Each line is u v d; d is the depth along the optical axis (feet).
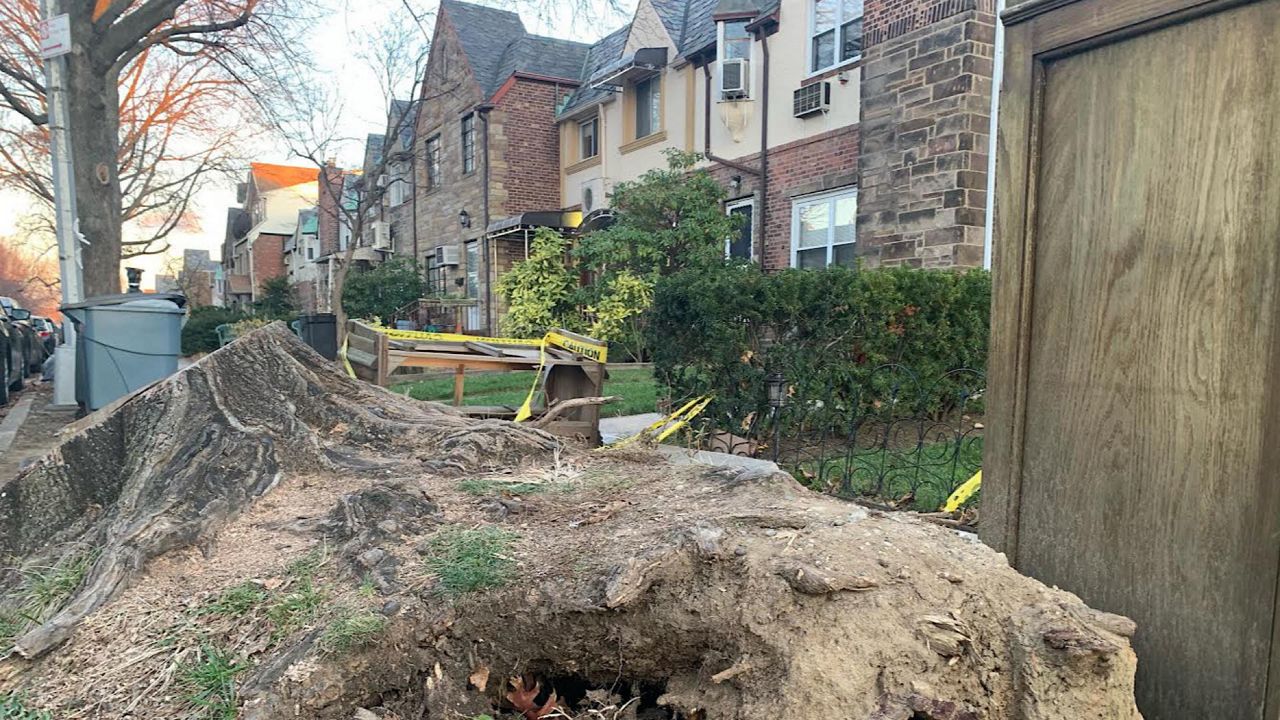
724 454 17.47
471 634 7.50
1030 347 7.37
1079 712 5.67
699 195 42.24
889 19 30.48
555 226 56.85
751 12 41.11
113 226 36.86
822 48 37.99
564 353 20.51
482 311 64.59
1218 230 5.82
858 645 6.09
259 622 7.54
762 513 8.30
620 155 55.16
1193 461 6.03
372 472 11.36
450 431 12.73
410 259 77.30
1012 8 7.23
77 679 7.14
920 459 17.11
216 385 12.16
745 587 6.80
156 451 10.94
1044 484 7.25
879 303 21.01
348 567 8.22
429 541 8.54
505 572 7.68
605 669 7.44
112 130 37.24
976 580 6.66
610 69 52.75
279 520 9.78
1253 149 5.58
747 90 42.19
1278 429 5.47
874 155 31.50
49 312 208.44
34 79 47.88
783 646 6.23
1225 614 5.86
